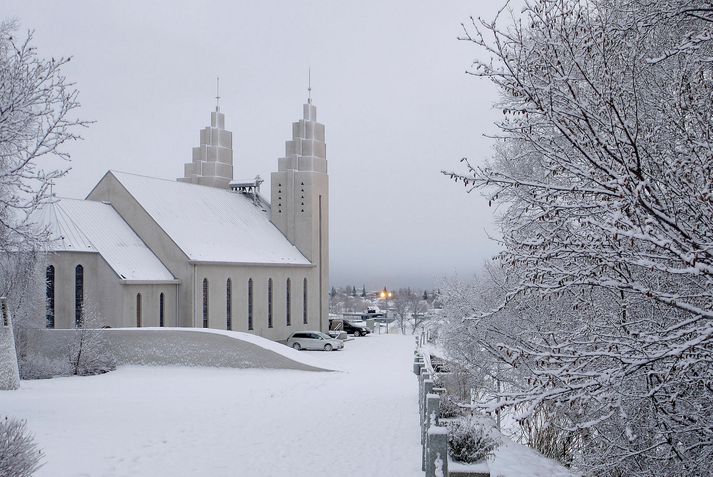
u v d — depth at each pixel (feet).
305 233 203.21
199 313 154.10
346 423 58.80
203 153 212.23
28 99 43.62
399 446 48.06
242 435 52.29
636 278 23.93
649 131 21.48
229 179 217.97
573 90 20.71
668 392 22.99
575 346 23.29
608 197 20.11
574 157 22.89
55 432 51.62
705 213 19.13
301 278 196.95
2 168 46.26
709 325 18.61
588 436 30.78
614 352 20.33
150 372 117.80
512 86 21.20
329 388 93.04
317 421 59.98
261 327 176.86
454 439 36.11
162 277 148.77
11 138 43.65
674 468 26.21
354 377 112.68
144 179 170.81
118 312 137.69
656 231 19.42
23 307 109.40
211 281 158.71
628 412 26.48
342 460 43.29
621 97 19.98
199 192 190.49
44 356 116.78
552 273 21.84
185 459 43.19
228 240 174.29
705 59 21.16
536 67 20.89
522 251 22.18
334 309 544.21
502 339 44.14
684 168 19.21
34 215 138.00
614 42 20.71
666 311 25.75
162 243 154.81
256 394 83.51
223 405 71.46
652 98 24.61
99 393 83.97
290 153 207.10
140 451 45.16
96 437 49.88
